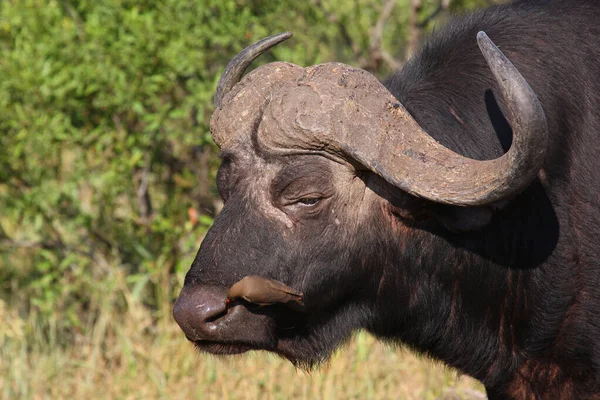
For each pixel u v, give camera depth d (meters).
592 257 17.62
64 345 29.66
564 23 18.59
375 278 18.00
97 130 29.25
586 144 17.81
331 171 16.78
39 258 31.97
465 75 18.34
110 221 31.30
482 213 16.92
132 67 28.77
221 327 16.92
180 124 31.03
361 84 16.62
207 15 30.00
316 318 17.95
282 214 16.86
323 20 33.75
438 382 25.23
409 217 17.42
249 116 17.16
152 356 26.83
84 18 30.39
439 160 16.19
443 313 18.55
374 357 26.38
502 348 18.56
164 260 30.31
